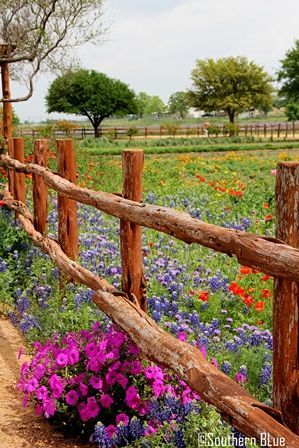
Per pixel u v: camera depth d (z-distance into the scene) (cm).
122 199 459
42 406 433
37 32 1731
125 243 455
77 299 564
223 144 4778
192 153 3869
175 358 348
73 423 417
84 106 7488
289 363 273
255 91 7956
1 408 457
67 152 673
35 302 633
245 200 1298
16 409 456
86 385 418
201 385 317
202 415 371
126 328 407
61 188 620
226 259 778
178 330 497
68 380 423
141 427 372
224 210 1170
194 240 352
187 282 671
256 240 289
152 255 770
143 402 392
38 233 778
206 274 713
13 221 935
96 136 6644
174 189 1530
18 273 738
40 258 747
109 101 7506
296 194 272
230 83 7956
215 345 492
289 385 274
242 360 475
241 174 2059
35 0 1723
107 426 407
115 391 412
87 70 7619
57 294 604
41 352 445
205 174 2000
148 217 409
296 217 273
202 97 8038
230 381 309
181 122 11519
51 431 423
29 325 582
